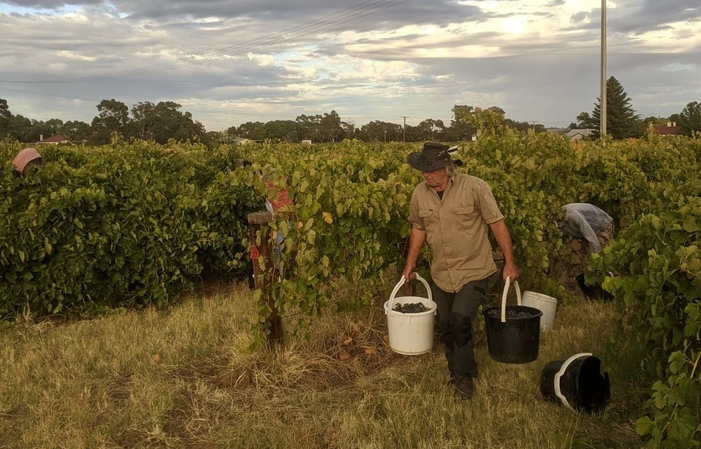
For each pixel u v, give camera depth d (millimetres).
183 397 4398
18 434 3898
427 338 4531
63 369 4855
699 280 3041
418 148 11516
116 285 6578
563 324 5793
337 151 9375
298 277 4840
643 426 2818
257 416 4086
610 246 3760
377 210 4844
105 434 3844
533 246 5766
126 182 6648
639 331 3473
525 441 3662
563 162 7262
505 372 4707
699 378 2842
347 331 5449
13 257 5914
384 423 3910
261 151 11148
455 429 3834
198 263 7062
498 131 7125
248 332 5391
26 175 6145
